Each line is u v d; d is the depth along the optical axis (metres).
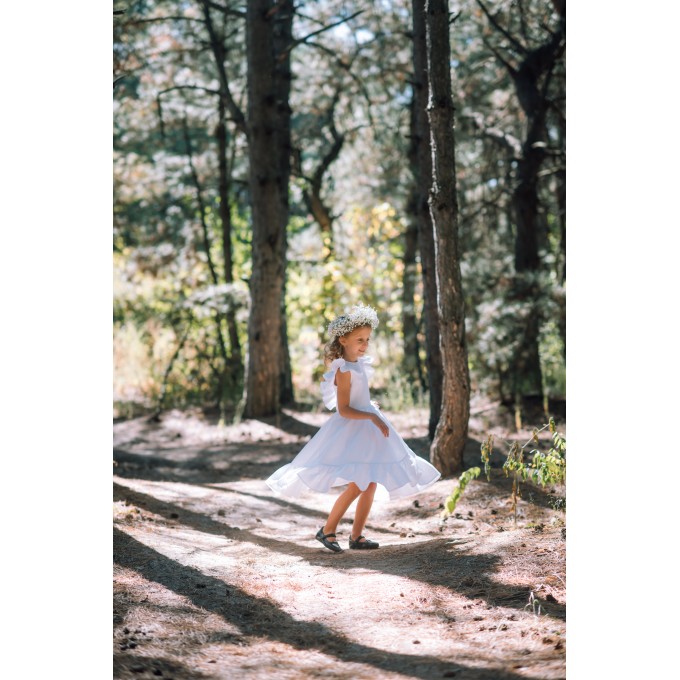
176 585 4.03
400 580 4.17
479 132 13.08
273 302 11.80
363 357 5.45
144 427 11.93
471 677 2.90
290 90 13.72
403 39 13.01
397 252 14.72
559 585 3.79
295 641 3.40
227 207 14.20
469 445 8.65
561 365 12.31
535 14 11.03
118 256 16.92
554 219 14.19
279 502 6.98
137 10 12.08
